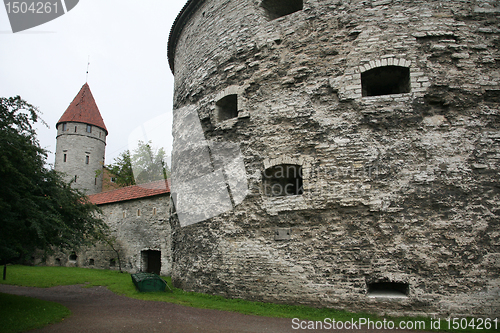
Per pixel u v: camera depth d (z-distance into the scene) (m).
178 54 13.02
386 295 7.05
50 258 21.14
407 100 7.66
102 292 10.39
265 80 8.94
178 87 12.34
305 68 8.48
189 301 8.19
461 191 7.15
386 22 8.11
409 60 7.79
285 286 7.69
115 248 17.62
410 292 6.89
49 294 10.08
